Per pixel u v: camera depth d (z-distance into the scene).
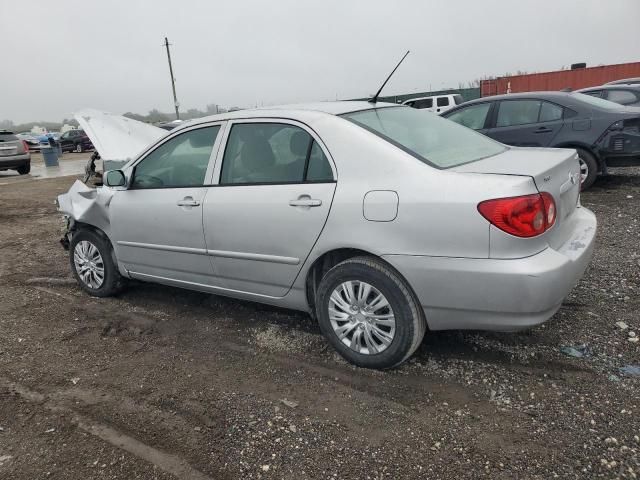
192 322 4.21
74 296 5.00
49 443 2.77
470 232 2.74
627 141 7.16
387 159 3.06
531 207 2.70
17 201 11.75
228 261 3.73
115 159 5.60
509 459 2.43
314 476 2.42
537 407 2.78
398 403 2.92
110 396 3.19
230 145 3.74
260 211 3.45
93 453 2.67
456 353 3.37
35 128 63.56
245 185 3.59
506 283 2.71
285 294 3.57
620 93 10.46
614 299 3.94
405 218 2.90
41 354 3.80
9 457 2.67
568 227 3.25
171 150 4.11
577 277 2.96
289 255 3.39
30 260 6.44
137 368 3.52
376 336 3.18
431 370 3.21
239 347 3.72
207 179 3.81
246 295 3.81
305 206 3.25
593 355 3.21
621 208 6.65
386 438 2.64
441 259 2.84
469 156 3.30
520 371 3.12
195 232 3.85
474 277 2.77
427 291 2.92
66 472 2.54
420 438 2.62
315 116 3.40
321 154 3.27
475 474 2.36
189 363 3.55
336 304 3.30
